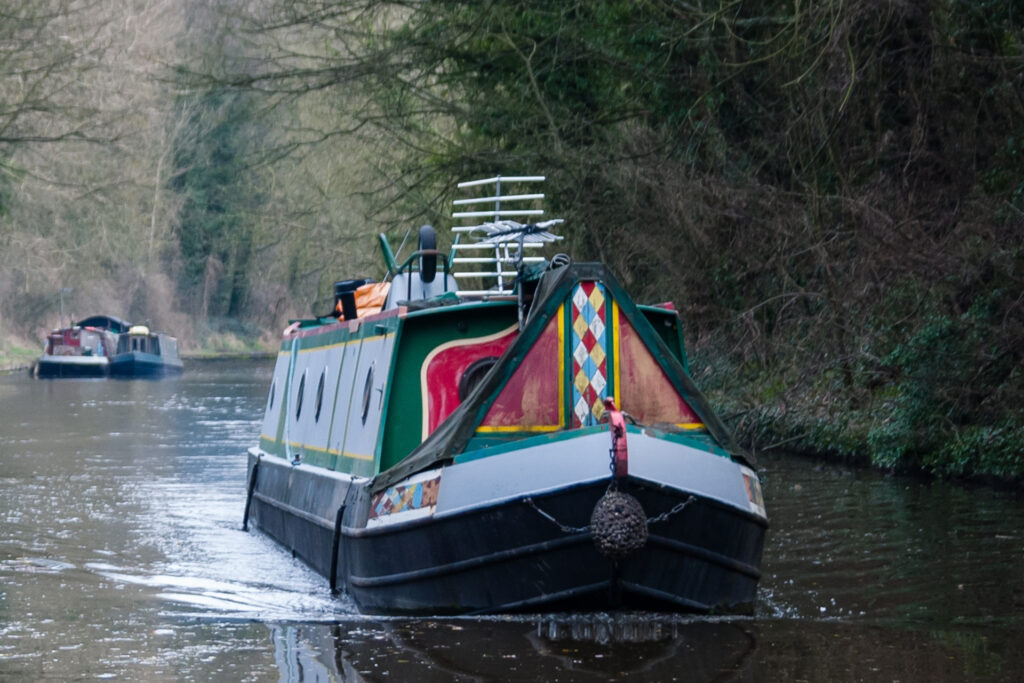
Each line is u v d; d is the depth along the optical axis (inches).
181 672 388.2
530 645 408.2
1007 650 402.0
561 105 1239.5
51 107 2112.5
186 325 4077.3
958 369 812.6
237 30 1326.3
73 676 384.8
